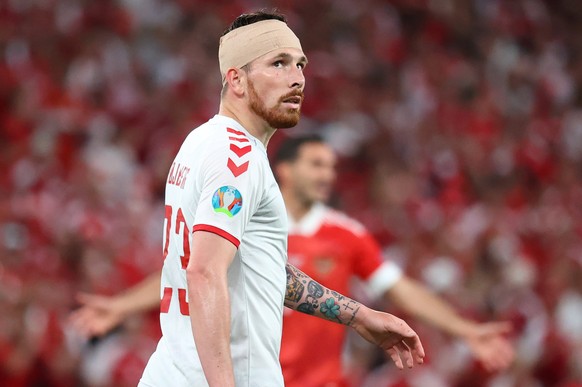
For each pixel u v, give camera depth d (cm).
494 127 5459
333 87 5353
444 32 6172
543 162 5147
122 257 3238
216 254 1096
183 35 5272
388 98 5388
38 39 4959
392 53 5844
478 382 2867
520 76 5981
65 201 3691
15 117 4412
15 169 4019
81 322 1992
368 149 4838
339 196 4347
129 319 2739
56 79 4809
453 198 4681
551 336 3017
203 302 1075
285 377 2028
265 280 1184
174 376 1175
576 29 6594
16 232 3409
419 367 2822
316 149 2153
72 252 3222
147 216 3791
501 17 6400
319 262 2130
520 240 4256
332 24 5834
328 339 2053
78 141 4300
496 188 4850
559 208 4753
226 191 1121
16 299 2678
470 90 5609
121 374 2672
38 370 2652
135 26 5206
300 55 1227
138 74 4906
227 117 1216
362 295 3088
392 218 4247
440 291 3422
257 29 1217
